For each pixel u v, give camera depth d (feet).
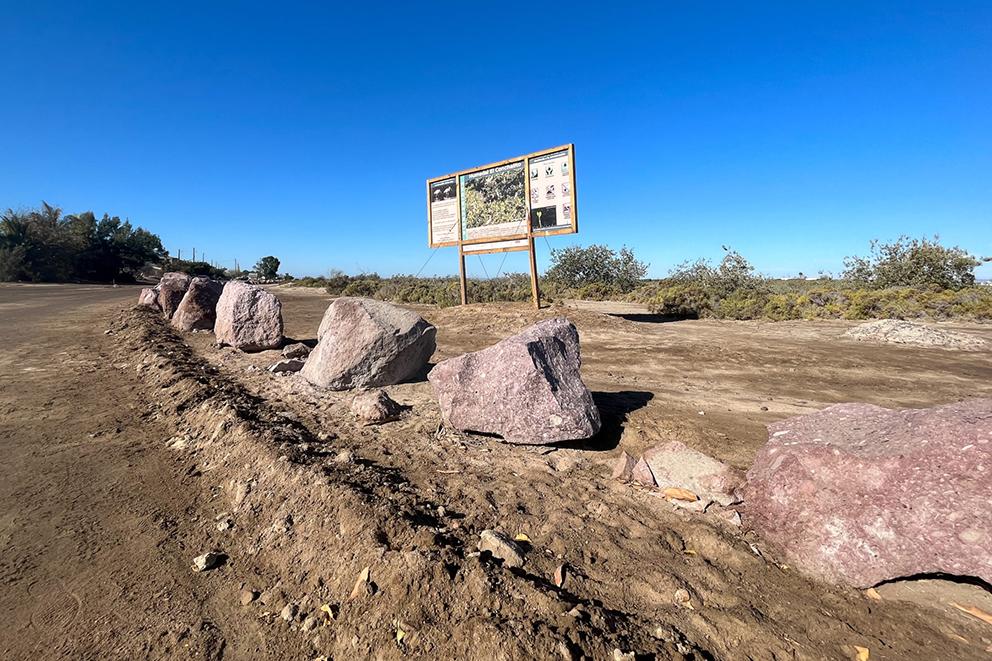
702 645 7.88
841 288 72.02
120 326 46.75
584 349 36.86
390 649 7.59
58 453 16.65
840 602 9.03
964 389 24.72
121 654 8.13
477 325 49.47
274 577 9.93
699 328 49.78
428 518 11.09
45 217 194.29
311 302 94.32
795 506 10.53
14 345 38.22
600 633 7.70
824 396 23.29
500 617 7.84
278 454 14.24
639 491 13.01
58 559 10.71
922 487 9.33
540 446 16.19
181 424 19.27
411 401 20.66
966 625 8.52
